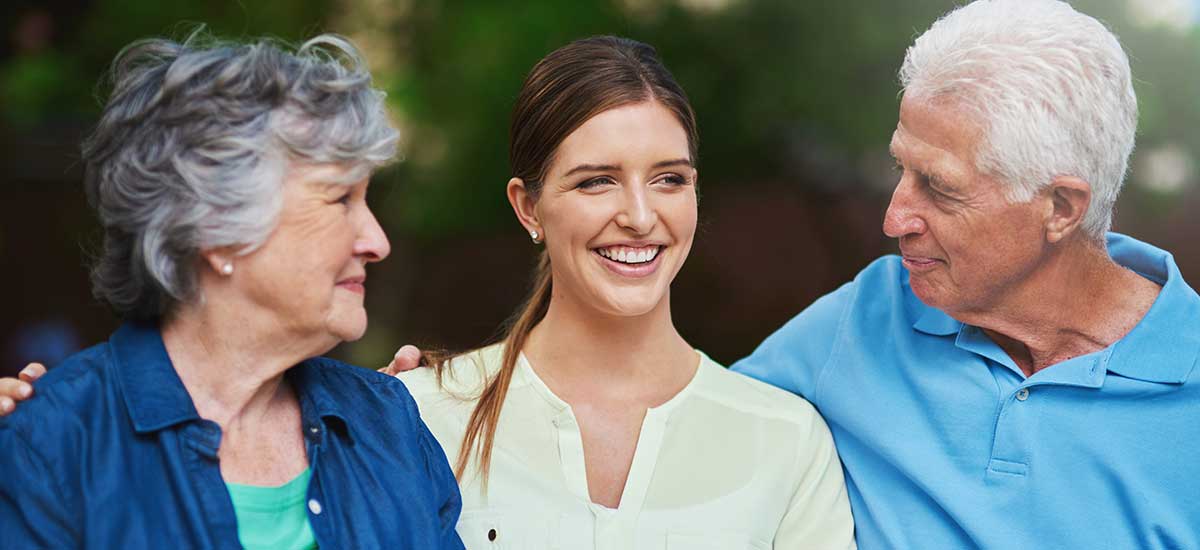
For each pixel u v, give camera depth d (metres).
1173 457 2.74
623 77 2.69
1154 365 2.74
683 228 2.75
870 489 3.00
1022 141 2.56
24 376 2.18
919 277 2.82
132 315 2.20
